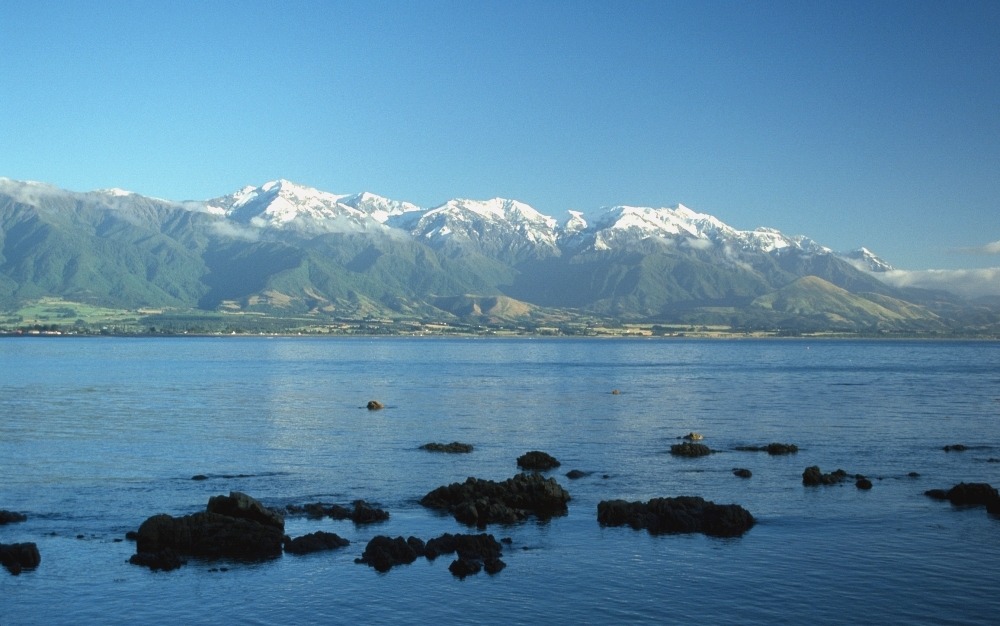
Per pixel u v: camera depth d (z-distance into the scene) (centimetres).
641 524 5350
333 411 11638
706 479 6800
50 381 17175
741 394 14700
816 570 4534
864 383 17638
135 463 7456
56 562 4628
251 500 5134
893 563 4634
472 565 4531
